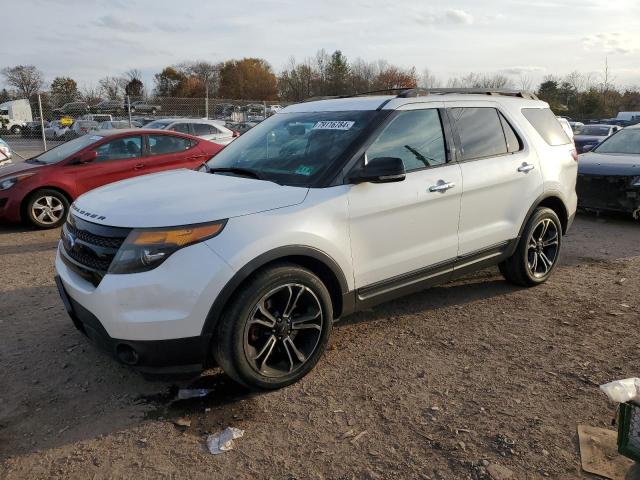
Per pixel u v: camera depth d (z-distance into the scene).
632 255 6.46
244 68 75.81
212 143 9.50
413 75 62.91
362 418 3.06
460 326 4.30
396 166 3.42
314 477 2.59
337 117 4.06
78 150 8.36
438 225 4.09
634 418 2.50
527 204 4.77
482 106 4.61
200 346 3.02
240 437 2.90
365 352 3.85
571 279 5.49
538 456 2.71
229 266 2.99
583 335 4.12
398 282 3.94
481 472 2.59
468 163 4.30
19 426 3.02
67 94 22.72
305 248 3.29
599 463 2.64
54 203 8.10
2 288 5.28
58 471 2.66
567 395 3.27
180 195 3.33
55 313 4.62
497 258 4.68
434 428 2.95
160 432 2.96
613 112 46.22
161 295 2.91
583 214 9.26
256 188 3.44
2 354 3.87
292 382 3.40
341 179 3.56
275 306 3.30
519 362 3.70
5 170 8.22
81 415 3.13
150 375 3.04
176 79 75.81
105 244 3.04
